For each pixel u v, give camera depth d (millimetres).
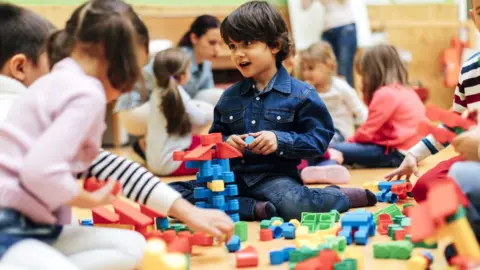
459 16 4496
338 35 3805
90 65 990
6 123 945
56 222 1019
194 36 2979
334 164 2340
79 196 996
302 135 1580
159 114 2539
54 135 891
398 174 1658
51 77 964
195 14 3824
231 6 4012
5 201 901
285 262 1116
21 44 1176
